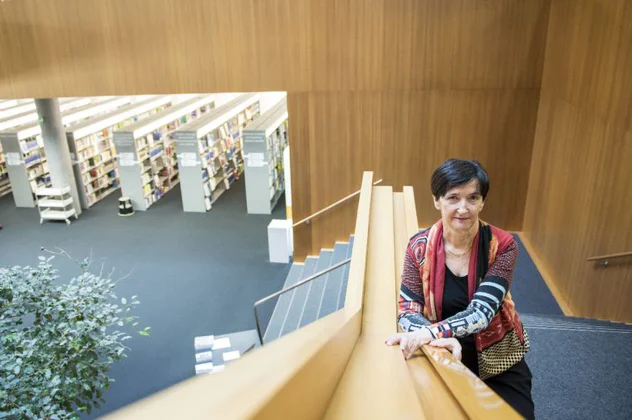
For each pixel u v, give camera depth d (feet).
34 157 44.11
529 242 22.97
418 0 21.70
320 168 24.72
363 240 12.42
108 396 21.54
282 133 46.73
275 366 1.86
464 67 22.21
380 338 5.63
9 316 15.37
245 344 22.27
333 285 23.00
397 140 23.70
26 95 25.02
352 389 3.44
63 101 54.60
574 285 17.62
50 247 35.91
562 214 18.88
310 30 22.72
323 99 23.63
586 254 16.63
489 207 23.91
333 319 4.26
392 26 22.18
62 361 14.43
